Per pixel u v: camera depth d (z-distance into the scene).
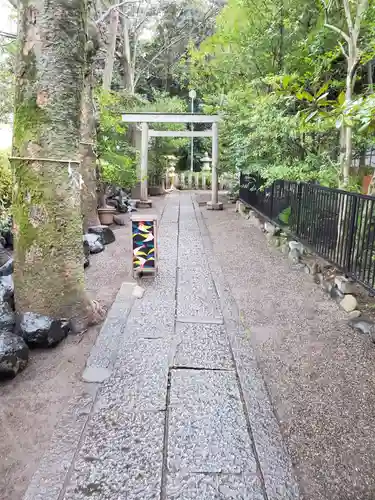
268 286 3.63
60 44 2.42
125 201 8.83
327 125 3.21
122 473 1.48
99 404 1.88
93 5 6.28
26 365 2.18
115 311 2.96
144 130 9.09
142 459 1.55
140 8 13.48
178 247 5.13
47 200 2.51
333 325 2.79
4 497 1.38
